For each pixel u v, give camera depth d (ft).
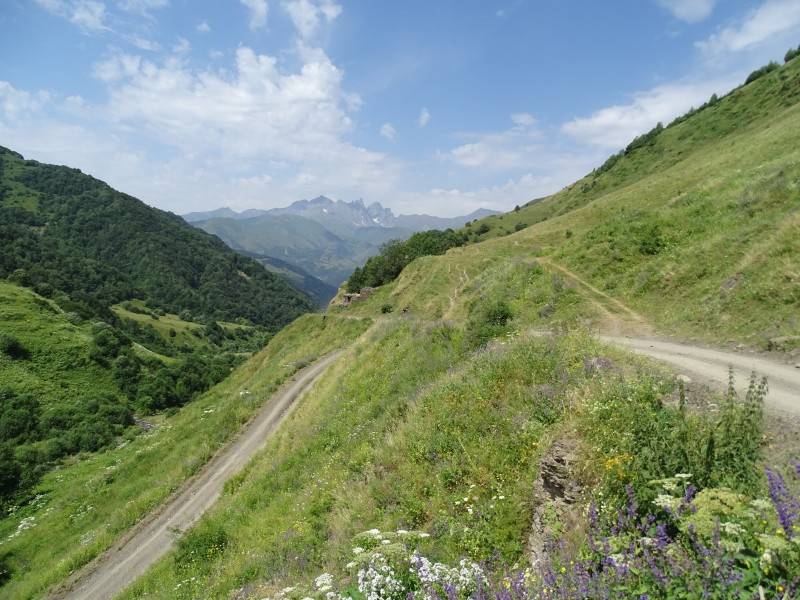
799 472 14.85
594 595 12.55
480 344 62.03
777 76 315.58
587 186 464.24
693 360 39.11
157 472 93.97
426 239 376.48
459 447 32.37
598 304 70.54
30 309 315.99
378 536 23.52
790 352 37.37
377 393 65.31
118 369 296.51
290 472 57.82
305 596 21.85
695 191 94.48
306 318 212.02
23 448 194.70
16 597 64.80
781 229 53.93
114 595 52.80
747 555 11.60
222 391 174.29
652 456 17.26
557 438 24.00
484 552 22.09
